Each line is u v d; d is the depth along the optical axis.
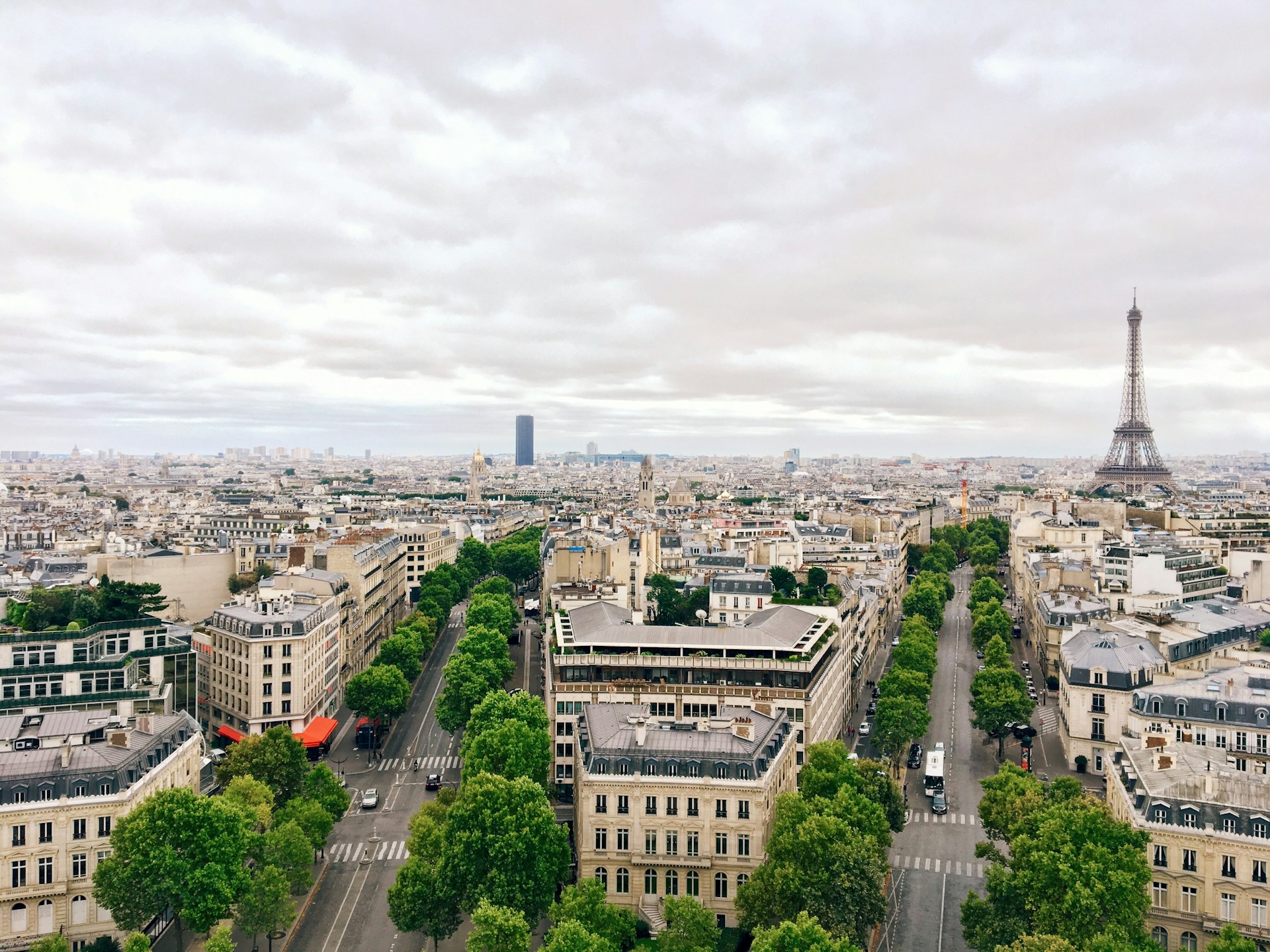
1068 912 199.75
